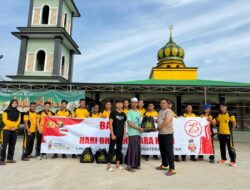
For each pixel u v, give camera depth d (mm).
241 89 18438
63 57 25641
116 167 6797
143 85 18547
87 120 8422
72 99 19094
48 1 24672
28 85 19797
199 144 8438
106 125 8398
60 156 8797
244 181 5594
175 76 27500
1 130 7398
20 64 23391
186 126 8570
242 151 12469
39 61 24484
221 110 8211
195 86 18266
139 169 6727
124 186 5023
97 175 5941
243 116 21031
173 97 21578
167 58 29953
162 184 5219
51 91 19406
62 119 8359
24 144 7926
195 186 5102
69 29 27141
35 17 24469
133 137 6711
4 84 19734
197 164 7816
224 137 8031
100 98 21750
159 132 6637
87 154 7621
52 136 8242
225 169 7039
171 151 6297
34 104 8320
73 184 5129
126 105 9031
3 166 6867
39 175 5836
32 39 24234
